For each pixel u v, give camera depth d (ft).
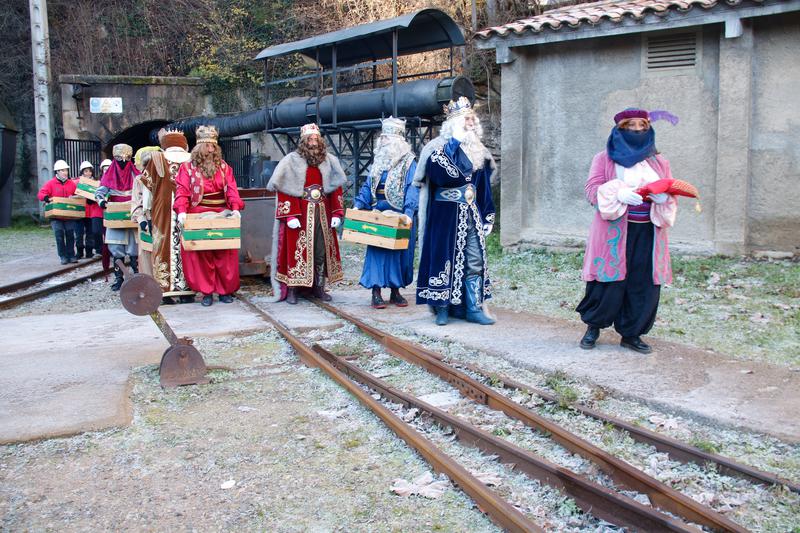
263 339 23.93
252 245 35.45
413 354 20.33
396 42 45.73
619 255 19.08
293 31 76.74
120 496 12.46
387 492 12.41
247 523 11.46
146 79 76.48
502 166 39.63
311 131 29.55
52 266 44.19
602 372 17.98
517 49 38.42
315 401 17.38
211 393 18.16
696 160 33.88
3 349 22.75
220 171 29.60
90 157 76.79
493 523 11.25
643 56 34.99
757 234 32.32
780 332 21.79
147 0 82.64
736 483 12.25
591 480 12.48
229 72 76.23
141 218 31.19
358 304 29.63
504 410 15.92
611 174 19.08
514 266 35.88
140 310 18.37
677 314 24.67
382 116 48.19
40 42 73.36
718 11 31.19
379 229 27.27
